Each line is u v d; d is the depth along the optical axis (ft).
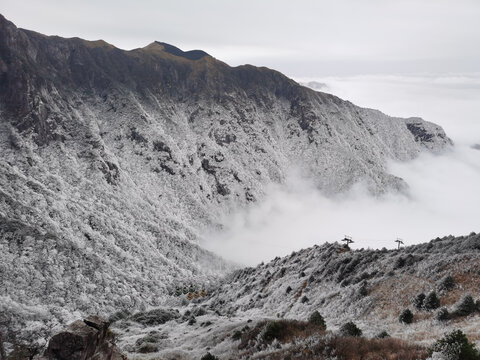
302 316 190.39
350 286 188.85
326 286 222.07
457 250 169.89
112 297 532.73
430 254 182.80
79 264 560.20
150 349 155.53
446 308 117.19
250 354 100.07
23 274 477.77
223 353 114.42
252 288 330.95
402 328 119.65
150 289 638.53
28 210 650.84
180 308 385.29
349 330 103.55
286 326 108.06
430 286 142.31
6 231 545.44
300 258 326.44
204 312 264.31
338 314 166.91
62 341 65.57
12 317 349.82
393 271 176.76
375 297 157.99
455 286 134.92
